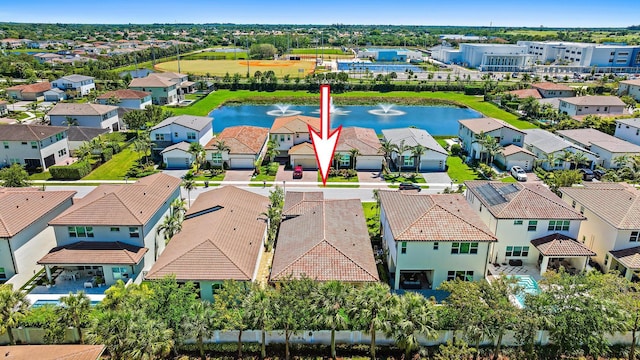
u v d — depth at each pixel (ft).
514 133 260.21
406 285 135.95
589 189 162.40
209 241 131.23
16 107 398.01
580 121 325.21
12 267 136.05
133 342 91.86
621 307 103.35
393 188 215.72
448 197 151.43
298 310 100.89
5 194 147.02
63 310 109.70
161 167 244.01
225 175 232.73
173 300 105.60
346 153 240.32
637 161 224.12
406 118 399.85
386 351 109.29
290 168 244.01
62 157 256.32
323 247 128.88
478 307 102.17
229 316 102.37
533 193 148.87
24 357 90.84
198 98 463.83
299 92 500.33
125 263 131.03
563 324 102.32
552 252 136.05
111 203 140.67
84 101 428.15
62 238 137.59
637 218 138.51
